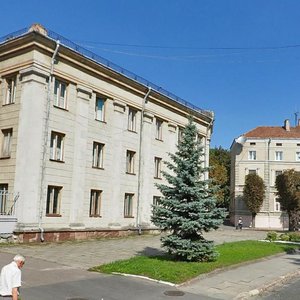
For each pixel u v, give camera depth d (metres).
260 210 64.88
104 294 11.02
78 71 26.70
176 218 16.23
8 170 23.84
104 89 29.02
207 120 42.81
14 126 24.05
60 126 25.30
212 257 16.70
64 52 25.33
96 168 28.23
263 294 12.75
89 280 12.65
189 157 17.20
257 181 63.44
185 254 16.19
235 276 15.07
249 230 53.59
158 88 34.94
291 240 32.91
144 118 33.44
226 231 46.25
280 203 60.31
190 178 16.69
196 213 16.39
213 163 78.25
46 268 14.45
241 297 11.84
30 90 23.55
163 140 36.06
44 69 24.20
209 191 16.98
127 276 13.49
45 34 24.09
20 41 24.03
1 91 25.11
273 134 68.19
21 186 23.00
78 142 26.61
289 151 66.19
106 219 29.03
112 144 29.83
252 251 22.41
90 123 27.75
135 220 32.12
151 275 13.54
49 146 24.47
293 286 14.45
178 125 38.19
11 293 6.66
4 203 23.48
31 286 11.35
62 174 25.31
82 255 18.42
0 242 21.77
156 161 35.38
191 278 13.57
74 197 26.14
